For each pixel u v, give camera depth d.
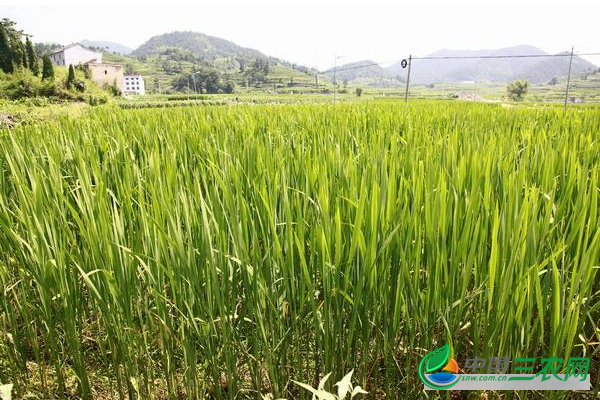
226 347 2.30
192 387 2.48
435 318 2.22
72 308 2.47
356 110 10.74
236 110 11.23
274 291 2.33
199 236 2.39
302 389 2.46
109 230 2.32
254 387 2.59
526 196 2.12
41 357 3.19
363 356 2.35
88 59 114.75
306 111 10.26
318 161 3.21
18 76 55.22
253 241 2.20
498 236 2.26
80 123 7.68
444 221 2.14
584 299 2.33
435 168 2.89
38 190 2.45
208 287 2.22
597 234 1.84
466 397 2.54
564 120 7.28
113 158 3.59
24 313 2.60
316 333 2.30
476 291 2.16
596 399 2.19
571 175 2.79
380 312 2.34
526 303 2.11
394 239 2.24
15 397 2.75
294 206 2.63
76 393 2.90
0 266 2.65
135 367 2.53
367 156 3.45
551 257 1.94
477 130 5.68
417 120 7.49
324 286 2.16
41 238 2.31
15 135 5.26
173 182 2.83
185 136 4.93
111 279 2.24
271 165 3.10
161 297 2.30
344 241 2.37
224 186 2.23
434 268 2.15
